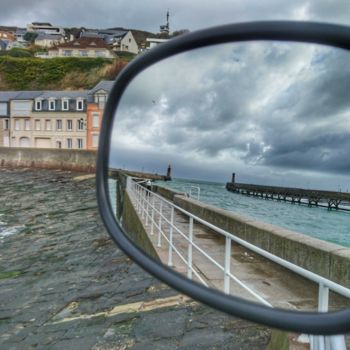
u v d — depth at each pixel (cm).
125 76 112
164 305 621
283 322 90
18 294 993
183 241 938
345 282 480
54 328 690
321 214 3522
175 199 1833
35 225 2220
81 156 4975
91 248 1458
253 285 570
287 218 3038
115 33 11731
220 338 472
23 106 6231
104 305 747
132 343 535
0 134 6284
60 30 13050
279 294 529
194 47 97
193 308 574
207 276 632
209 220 1157
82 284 966
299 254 600
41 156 5219
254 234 802
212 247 885
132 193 1877
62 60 8644
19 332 717
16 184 4016
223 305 96
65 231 1959
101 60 8606
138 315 613
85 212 2498
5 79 8481
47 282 1074
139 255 113
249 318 93
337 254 498
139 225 1158
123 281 873
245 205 3950
